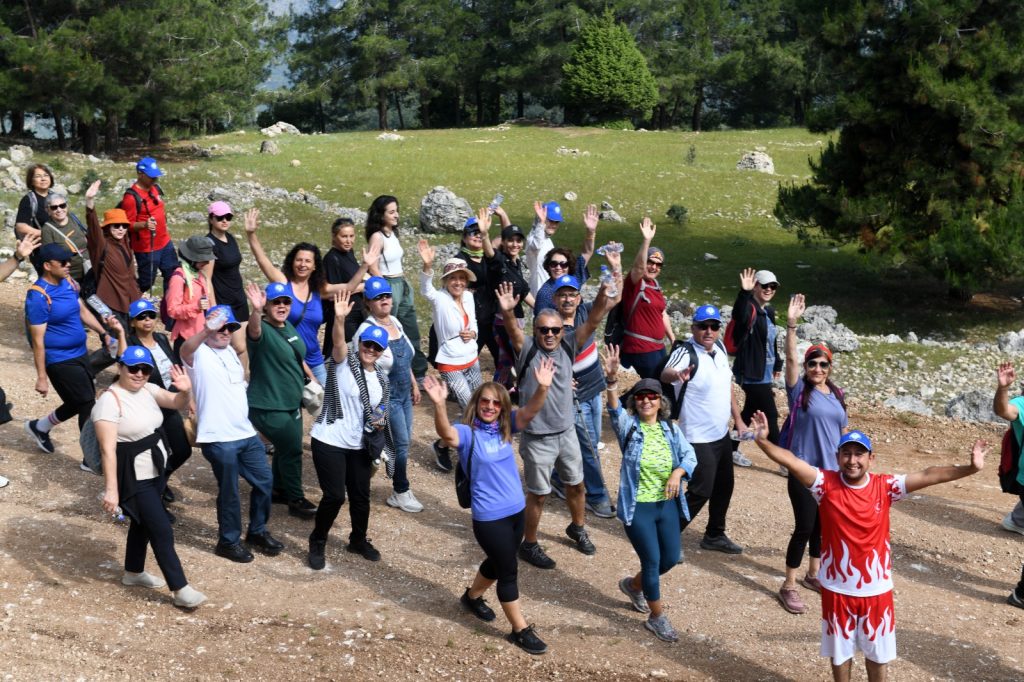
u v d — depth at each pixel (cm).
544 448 757
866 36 2208
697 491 751
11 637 607
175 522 806
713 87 7325
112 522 799
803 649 676
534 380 745
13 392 1100
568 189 3441
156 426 657
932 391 1592
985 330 2088
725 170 3872
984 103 2045
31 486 850
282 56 6481
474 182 3512
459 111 7069
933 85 2036
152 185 1034
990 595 794
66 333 859
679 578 779
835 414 718
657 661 645
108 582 696
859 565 585
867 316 2178
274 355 784
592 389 866
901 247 2169
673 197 3375
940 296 2356
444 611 699
